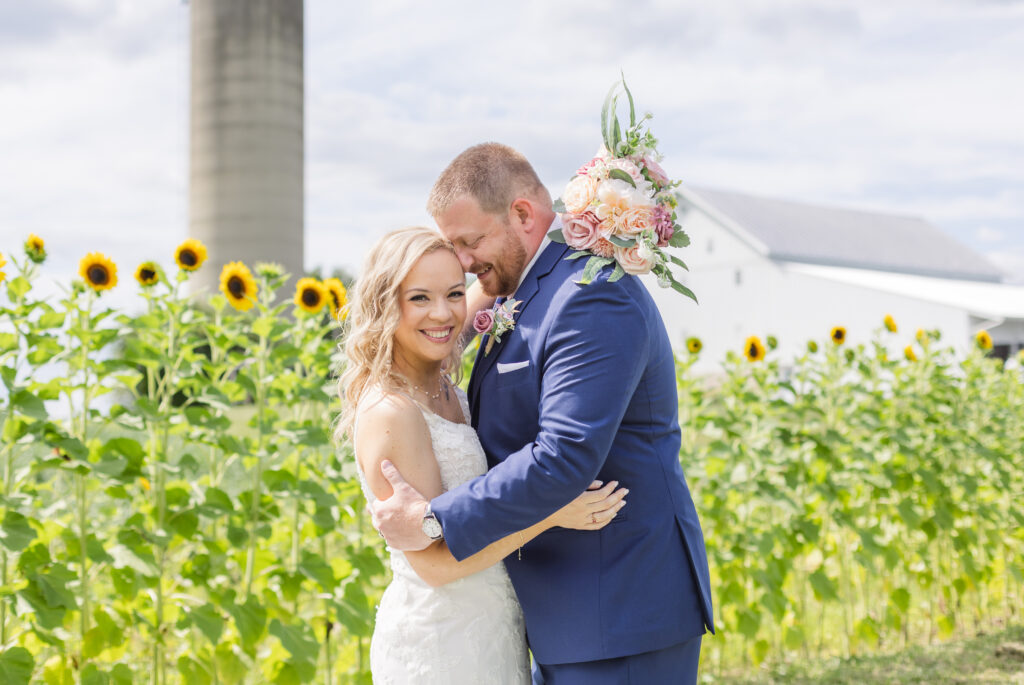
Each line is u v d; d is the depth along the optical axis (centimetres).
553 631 237
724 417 494
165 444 377
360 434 239
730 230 2766
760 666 484
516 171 248
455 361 271
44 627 312
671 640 234
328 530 405
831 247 2928
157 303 393
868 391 562
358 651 392
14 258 340
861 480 538
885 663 491
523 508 213
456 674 238
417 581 243
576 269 233
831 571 584
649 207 226
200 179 1958
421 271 237
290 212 1983
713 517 464
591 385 218
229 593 369
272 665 379
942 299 2100
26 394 324
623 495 230
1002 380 729
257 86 1933
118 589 351
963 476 577
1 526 316
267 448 400
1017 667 486
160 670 382
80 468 333
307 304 434
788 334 2564
